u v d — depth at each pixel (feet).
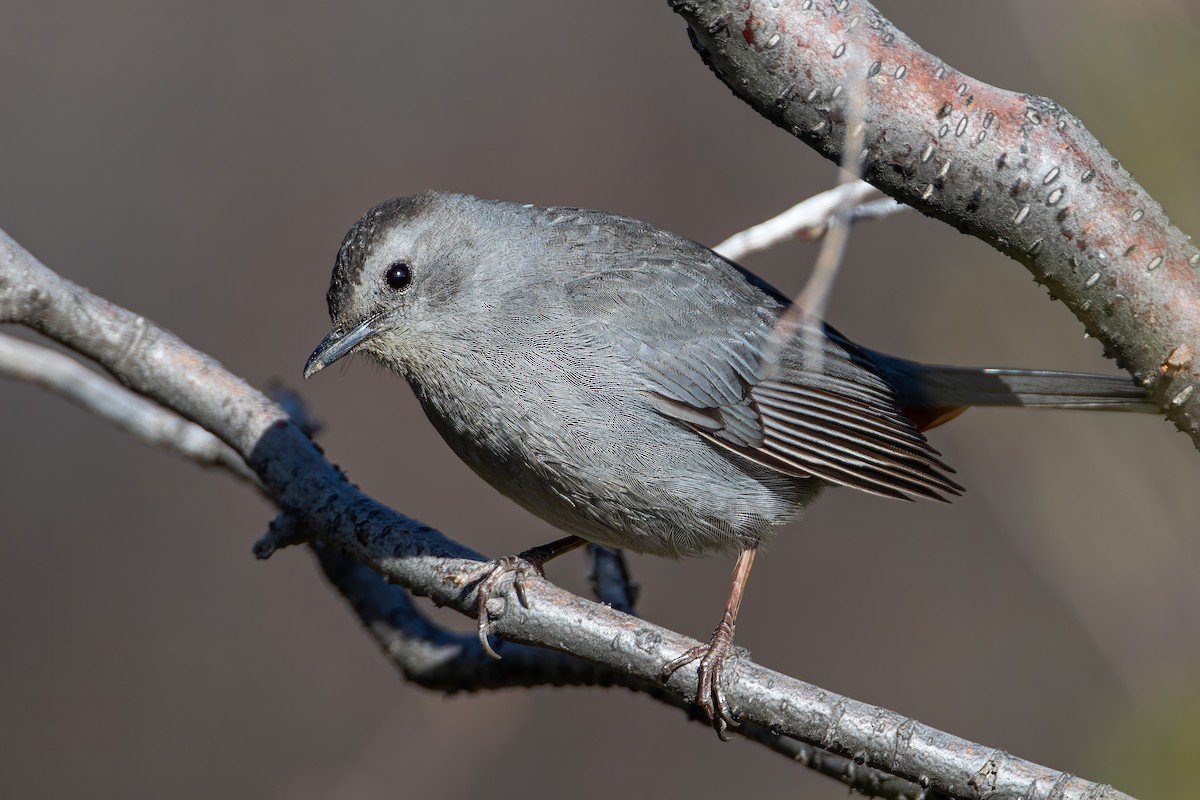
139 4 54.08
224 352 50.14
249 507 48.65
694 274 26.09
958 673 46.44
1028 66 49.60
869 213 24.03
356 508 22.34
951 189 16.98
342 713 45.11
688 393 24.86
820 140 17.10
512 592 20.63
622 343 24.64
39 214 51.03
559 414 24.32
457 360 24.75
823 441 25.64
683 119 53.88
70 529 47.60
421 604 42.47
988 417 38.45
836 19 16.75
